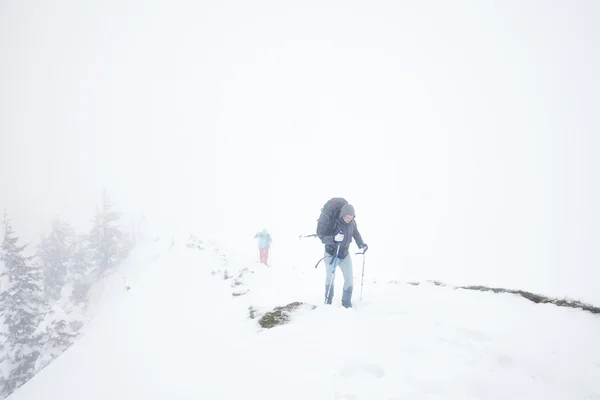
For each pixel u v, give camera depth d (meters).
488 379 3.68
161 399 4.38
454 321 5.24
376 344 4.56
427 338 4.68
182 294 9.50
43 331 18.08
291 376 4.06
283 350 4.71
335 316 5.68
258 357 4.69
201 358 5.20
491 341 4.55
